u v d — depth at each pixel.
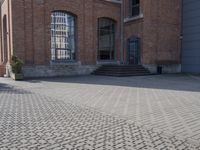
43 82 15.84
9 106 8.30
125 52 24.70
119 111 7.57
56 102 9.02
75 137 5.17
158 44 22.78
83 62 22.27
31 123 6.23
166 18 23.19
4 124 6.14
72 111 7.57
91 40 22.73
